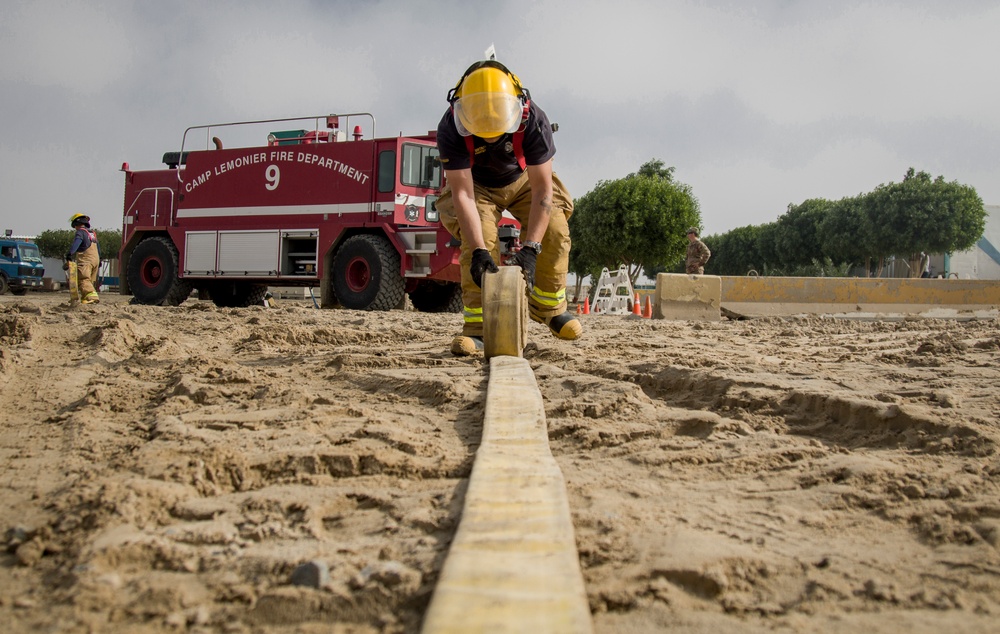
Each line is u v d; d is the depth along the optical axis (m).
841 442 3.19
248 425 3.29
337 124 14.68
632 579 1.83
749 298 13.40
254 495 2.44
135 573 1.91
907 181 46.06
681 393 4.17
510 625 1.48
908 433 3.14
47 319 8.10
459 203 4.95
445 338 7.11
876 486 2.54
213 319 9.16
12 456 2.94
